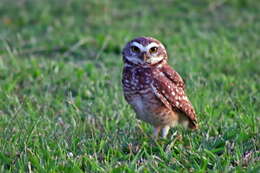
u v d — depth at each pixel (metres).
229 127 11.77
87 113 13.06
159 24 22.47
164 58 11.56
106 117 12.60
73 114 12.62
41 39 20.80
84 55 18.81
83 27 22.41
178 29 21.98
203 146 10.88
